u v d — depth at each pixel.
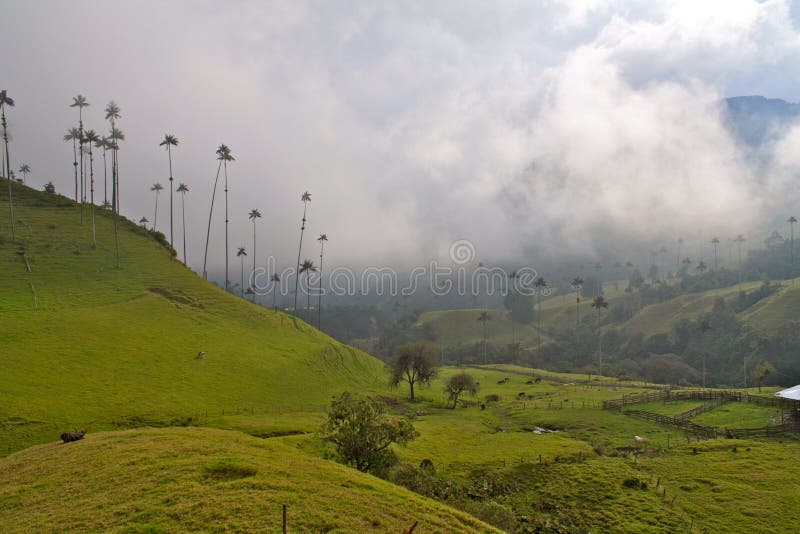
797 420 70.56
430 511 26.91
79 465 32.06
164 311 108.12
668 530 38.12
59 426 54.09
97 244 136.38
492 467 55.12
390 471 39.41
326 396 93.06
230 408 71.69
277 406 77.88
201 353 90.69
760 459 54.41
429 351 116.19
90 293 106.31
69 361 72.81
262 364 96.38
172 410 65.31
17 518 24.19
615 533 37.75
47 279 108.19
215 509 23.83
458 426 80.12
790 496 43.72
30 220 142.25
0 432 50.47
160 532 21.67
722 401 92.00
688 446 62.53
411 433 41.69
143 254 138.12
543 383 146.25
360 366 132.62
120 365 76.56
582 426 81.94
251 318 123.25
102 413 59.78
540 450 62.94
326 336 146.25
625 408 95.06
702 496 44.62
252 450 35.66
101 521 23.02
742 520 39.53
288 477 29.09
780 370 166.00
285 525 21.45
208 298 124.12
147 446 35.41
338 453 41.38
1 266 109.00
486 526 26.92
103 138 146.88
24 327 80.81
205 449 34.44
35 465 33.34
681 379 170.62
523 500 45.16
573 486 48.25
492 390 134.25
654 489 46.34
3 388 59.56
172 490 26.39
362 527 23.05
